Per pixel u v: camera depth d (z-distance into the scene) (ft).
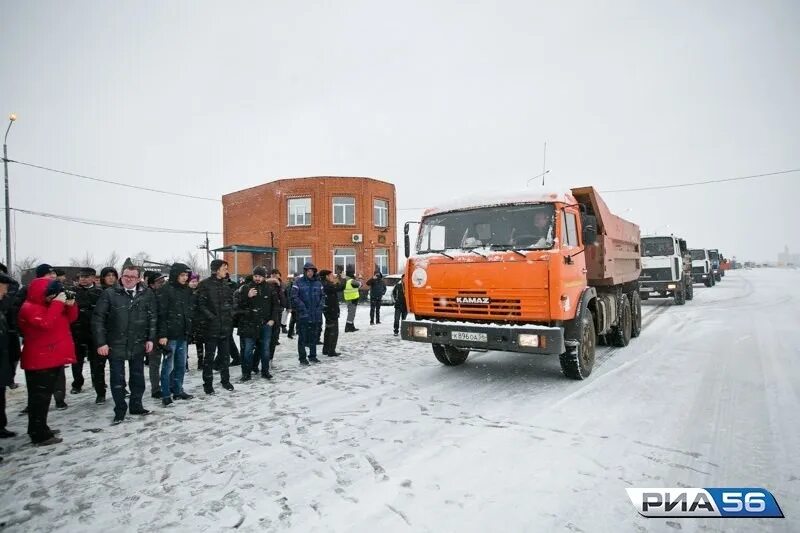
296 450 13.25
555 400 17.37
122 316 16.65
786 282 92.84
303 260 85.56
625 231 30.22
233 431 15.01
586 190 23.12
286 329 40.47
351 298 39.91
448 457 12.42
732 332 31.86
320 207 84.53
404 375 22.50
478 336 18.81
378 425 15.21
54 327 14.69
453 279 20.01
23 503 10.58
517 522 9.20
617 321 27.58
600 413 15.69
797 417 14.70
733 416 14.96
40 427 14.20
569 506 9.78
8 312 18.08
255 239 91.91
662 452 12.39
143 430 15.35
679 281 51.96
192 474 11.87
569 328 19.60
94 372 19.24
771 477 10.91
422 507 9.87
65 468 12.44
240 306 22.66
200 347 25.34
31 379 14.30
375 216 90.12
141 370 17.28
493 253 19.03
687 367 21.97
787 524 9.06
